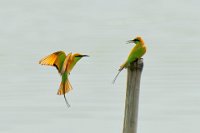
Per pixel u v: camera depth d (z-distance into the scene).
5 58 33.41
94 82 26.08
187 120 20.64
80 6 68.94
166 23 51.38
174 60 31.56
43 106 22.39
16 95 23.91
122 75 27.53
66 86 8.84
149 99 23.20
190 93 23.92
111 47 37.47
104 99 23.17
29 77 27.39
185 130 19.69
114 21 53.69
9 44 40.41
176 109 21.80
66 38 43.16
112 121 20.53
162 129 19.75
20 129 19.89
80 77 27.12
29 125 20.20
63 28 49.78
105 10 63.75
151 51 35.25
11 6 68.50
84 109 21.91
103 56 33.62
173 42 39.41
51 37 44.19
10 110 21.91
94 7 67.31
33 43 40.72
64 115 21.17
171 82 25.70
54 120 20.75
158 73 27.69
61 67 8.91
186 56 32.88
